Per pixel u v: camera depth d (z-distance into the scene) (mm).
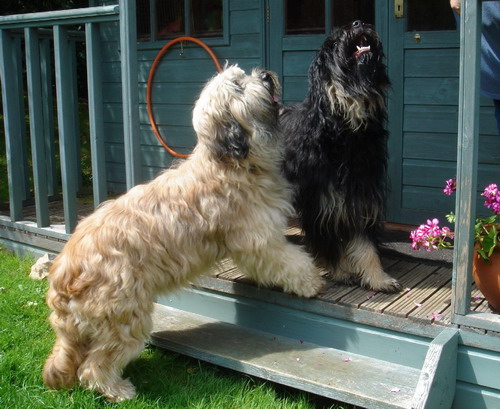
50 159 4734
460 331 2701
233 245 2887
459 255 2666
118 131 4707
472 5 2529
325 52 2922
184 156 4352
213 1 4145
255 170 2893
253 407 2773
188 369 3018
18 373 2891
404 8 3551
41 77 4648
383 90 2957
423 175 3645
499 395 2684
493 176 3475
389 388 2693
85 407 2725
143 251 2779
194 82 4324
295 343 2996
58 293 2775
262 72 2910
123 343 2787
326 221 3018
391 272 3172
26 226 4000
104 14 3340
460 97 2590
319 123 2953
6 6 6996
